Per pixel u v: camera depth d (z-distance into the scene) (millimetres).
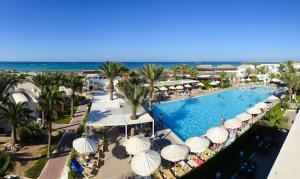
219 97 61469
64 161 24125
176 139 30172
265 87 75062
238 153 24594
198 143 23359
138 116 31266
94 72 113812
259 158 24312
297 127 15875
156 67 40344
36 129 29016
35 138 28562
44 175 21500
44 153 25688
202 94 63094
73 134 31688
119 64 43562
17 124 26625
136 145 23016
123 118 30422
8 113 25453
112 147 27484
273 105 46812
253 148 26359
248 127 33719
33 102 34938
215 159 22109
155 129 33656
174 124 40062
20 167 22609
